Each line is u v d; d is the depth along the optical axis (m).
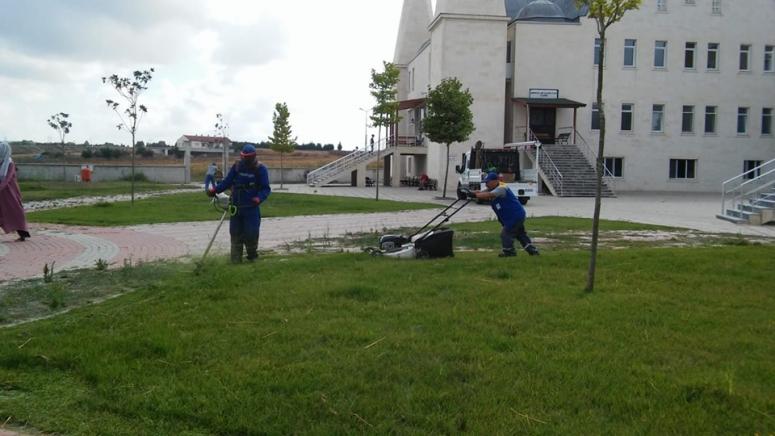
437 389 4.09
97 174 46.41
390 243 10.07
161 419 3.74
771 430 3.52
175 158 68.38
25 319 6.21
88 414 3.84
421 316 5.85
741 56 45.31
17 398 4.07
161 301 6.52
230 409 3.81
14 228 12.59
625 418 3.68
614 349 4.92
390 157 51.50
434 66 43.81
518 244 12.80
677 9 44.19
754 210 19.27
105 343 5.00
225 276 7.59
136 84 23.20
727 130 45.16
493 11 41.66
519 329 5.46
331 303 6.31
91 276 8.55
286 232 15.09
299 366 4.48
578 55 43.41
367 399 3.90
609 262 9.12
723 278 7.89
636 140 44.38
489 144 42.03
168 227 15.92
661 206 28.52
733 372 4.39
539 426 3.57
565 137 42.47
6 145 12.59
